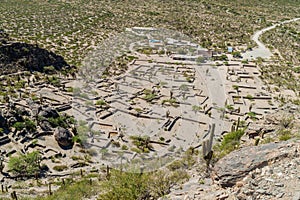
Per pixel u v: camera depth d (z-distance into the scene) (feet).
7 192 103.60
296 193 40.81
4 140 134.31
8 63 208.03
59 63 228.84
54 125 145.59
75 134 136.36
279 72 251.60
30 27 347.56
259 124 109.91
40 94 179.63
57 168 116.47
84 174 101.24
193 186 55.47
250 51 309.83
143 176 54.60
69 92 184.85
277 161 51.19
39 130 142.61
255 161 52.80
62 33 328.90
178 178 58.29
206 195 51.31
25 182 109.29
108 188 55.42
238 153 56.34
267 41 352.69
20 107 159.43
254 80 226.58
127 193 54.08
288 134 83.46
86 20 393.29
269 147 55.88
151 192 55.16
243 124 137.39
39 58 219.41
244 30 399.03
